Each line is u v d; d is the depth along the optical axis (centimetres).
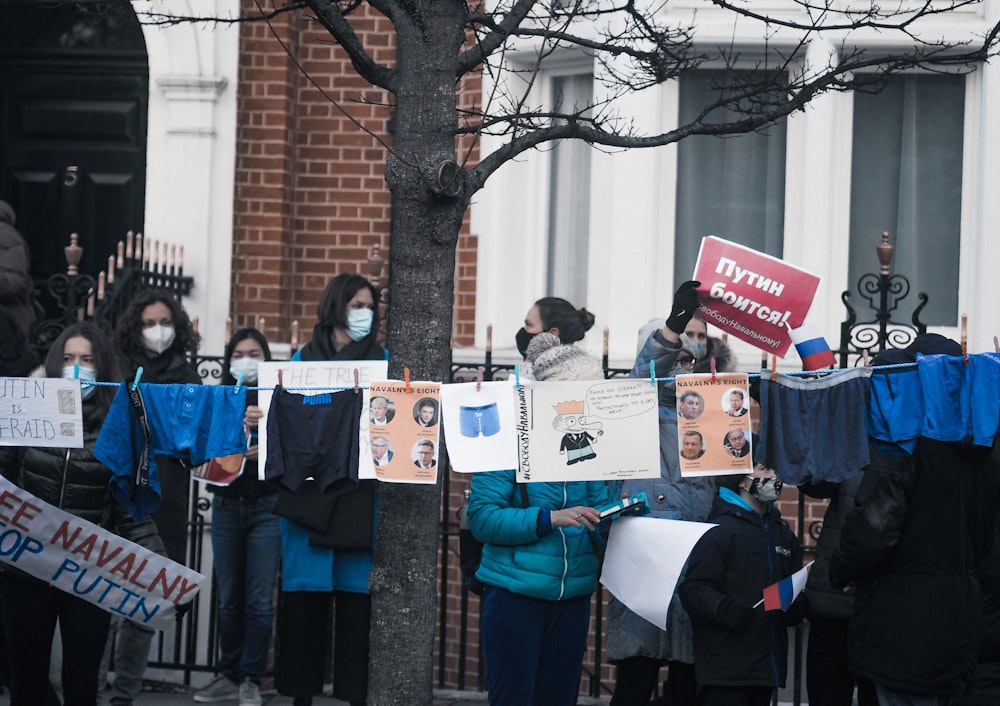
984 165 962
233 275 1065
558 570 638
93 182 1158
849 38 973
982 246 959
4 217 823
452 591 1015
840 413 583
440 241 571
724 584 643
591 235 1016
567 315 769
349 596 755
